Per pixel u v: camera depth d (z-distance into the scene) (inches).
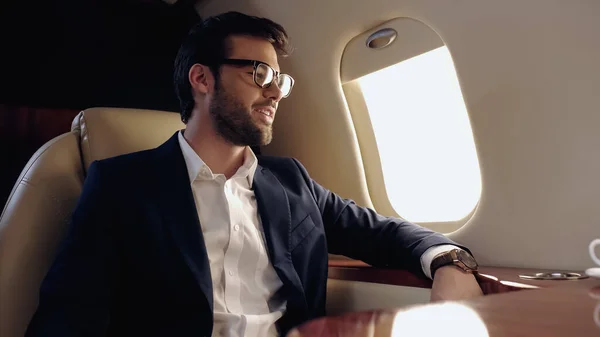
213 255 44.7
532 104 45.7
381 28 57.8
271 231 47.7
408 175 63.6
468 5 48.2
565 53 42.3
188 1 73.2
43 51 65.7
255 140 49.6
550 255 45.8
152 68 74.4
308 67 66.7
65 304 37.7
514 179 48.4
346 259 66.5
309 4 61.7
